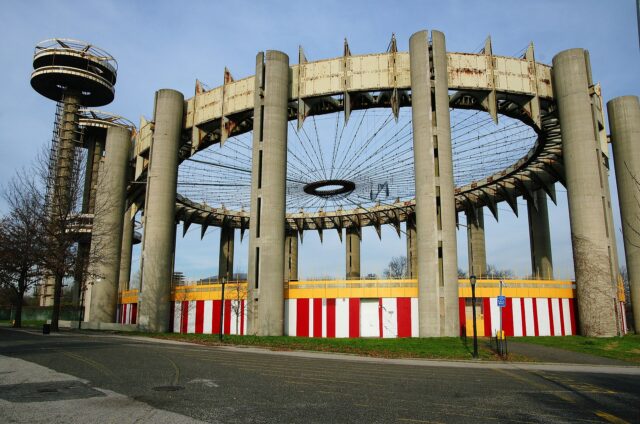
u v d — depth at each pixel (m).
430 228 38.69
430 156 39.81
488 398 13.51
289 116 50.91
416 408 11.89
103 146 75.38
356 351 28.77
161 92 52.09
